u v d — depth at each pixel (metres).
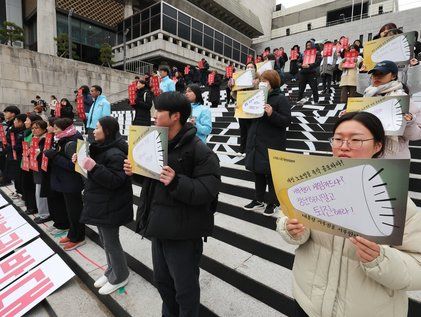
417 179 3.16
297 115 6.04
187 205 1.75
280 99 3.01
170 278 1.94
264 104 2.96
